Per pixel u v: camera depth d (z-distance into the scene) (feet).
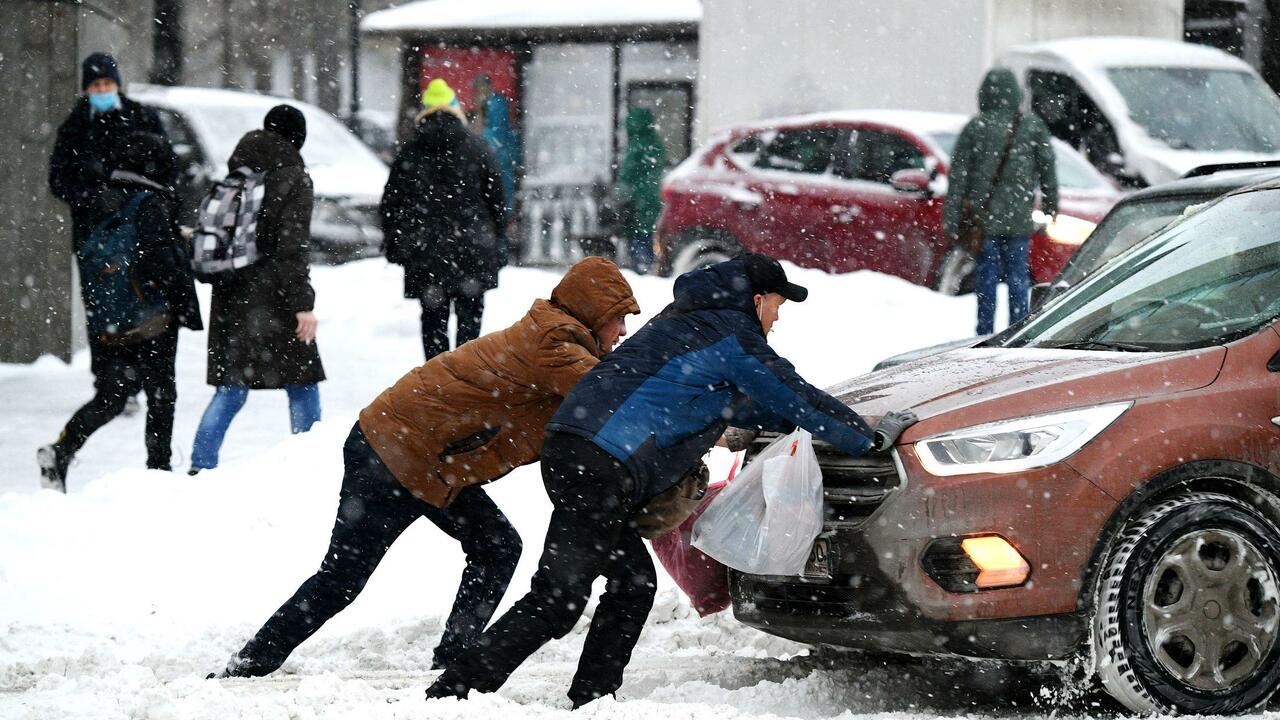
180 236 67.36
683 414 38.45
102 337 66.28
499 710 35.50
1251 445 38.75
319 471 58.85
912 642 38.70
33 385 93.66
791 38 136.05
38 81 99.71
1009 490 37.81
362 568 42.83
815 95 135.33
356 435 42.50
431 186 77.97
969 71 127.34
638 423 38.06
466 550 44.78
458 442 41.68
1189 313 43.09
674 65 172.04
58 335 100.78
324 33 263.90
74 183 66.39
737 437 44.42
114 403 66.69
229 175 65.98
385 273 124.57
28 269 100.37
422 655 46.83
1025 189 88.12
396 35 177.17
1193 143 113.91
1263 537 38.65
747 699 41.50
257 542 55.26
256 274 65.41
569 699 40.83
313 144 152.46
